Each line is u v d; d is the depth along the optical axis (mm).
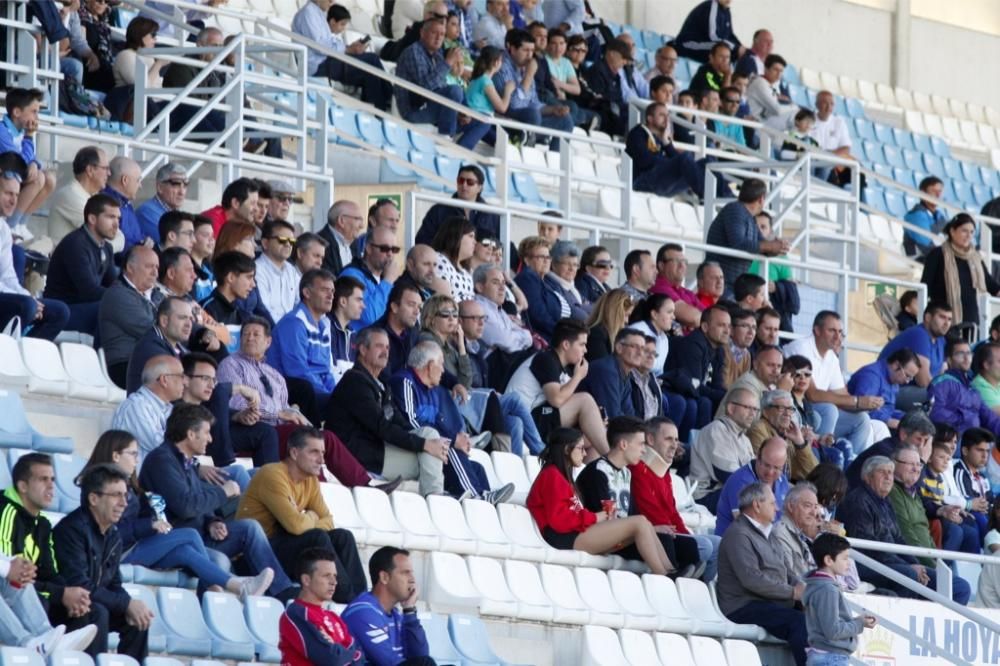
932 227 61125
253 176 43156
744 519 35156
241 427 31484
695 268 50656
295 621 26766
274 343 34156
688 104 57250
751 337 41625
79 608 25516
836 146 62781
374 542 31812
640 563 35125
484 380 38188
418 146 51344
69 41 44375
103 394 32062
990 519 41562
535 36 56312
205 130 45031
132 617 26422
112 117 44750
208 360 30188
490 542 33375
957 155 78250
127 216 36500
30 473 25672
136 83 43312
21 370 31469
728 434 38438
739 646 34438
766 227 47969
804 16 77750
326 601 28703
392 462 33406
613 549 34750
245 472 30516
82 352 32406
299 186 44781
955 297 49531
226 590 28328
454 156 51719
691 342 40781
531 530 34438
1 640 24812
